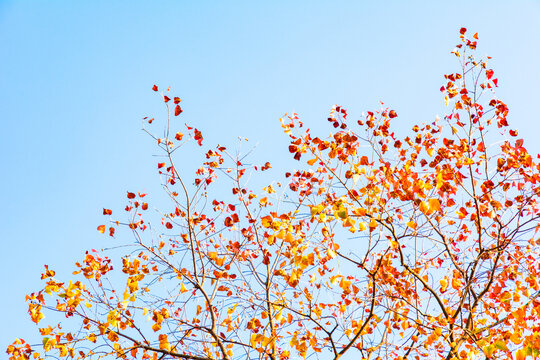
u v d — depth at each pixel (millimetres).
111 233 8867
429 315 8148
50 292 8203
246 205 9109
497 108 8781
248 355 8094
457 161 8680
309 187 8617
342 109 8375
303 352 8336
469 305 8500
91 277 8516
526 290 8438
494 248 8312
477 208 8500
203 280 8492
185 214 9109
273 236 8180
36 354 8156
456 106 8883
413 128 8719
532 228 8430
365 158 8297
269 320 8344
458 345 7922
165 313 8430
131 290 8398
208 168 9164
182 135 8883
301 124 8422
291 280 8008
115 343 8125
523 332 7910
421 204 7949
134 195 9062
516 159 8547
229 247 8711
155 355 8227
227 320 8539
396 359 8398
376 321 8680
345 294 8406
